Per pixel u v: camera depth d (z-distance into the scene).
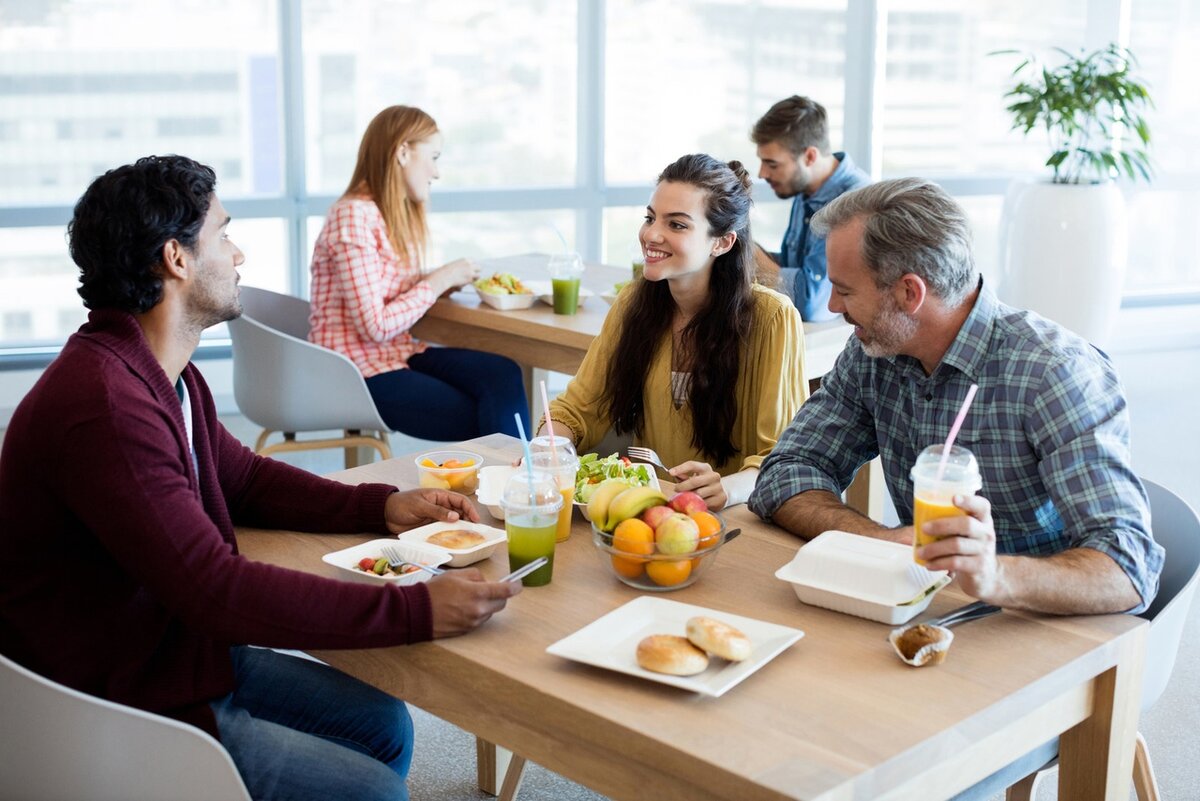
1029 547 1.90
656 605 1.62
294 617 1.54
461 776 2.54
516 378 3.66
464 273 3.78
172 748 1.43
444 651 1.53
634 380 2.59
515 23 5.60
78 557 1.59
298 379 3.39
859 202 1.81
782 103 4.05
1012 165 6.38
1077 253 5.52
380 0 5.39
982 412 1.85
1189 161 6.49
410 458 2.28
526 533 1.69
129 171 1.61
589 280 4.15
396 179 3.63
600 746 1.39
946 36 6.11
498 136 5.73
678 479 2.08
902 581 1.60
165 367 1.69
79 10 4.99
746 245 2.46
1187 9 6.28
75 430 1.52
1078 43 6.25
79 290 1.64
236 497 1.96
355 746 1.87
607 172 5.95
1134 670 1.61
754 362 2.50
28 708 1.42
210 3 5.16
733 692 1.41
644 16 5.77
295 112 5.35
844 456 2.08
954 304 1.81
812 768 1.25
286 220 5.49
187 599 1.55
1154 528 1.98
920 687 1.43
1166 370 5.99
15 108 5.00
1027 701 1.43
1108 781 1.62
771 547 1.87
